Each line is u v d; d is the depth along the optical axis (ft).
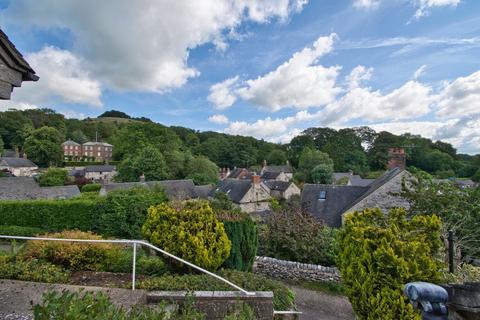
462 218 31.45
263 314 13.21
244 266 22.88
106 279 16.12
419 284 7.82
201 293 13.53
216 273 17.83
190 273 17.66
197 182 142.82
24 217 48.01
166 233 18.71
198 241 17.98
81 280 15.83
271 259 34.09
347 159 207.51
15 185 78.38
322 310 26.50
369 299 14.32
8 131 223.71
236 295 13.33
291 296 17.43
